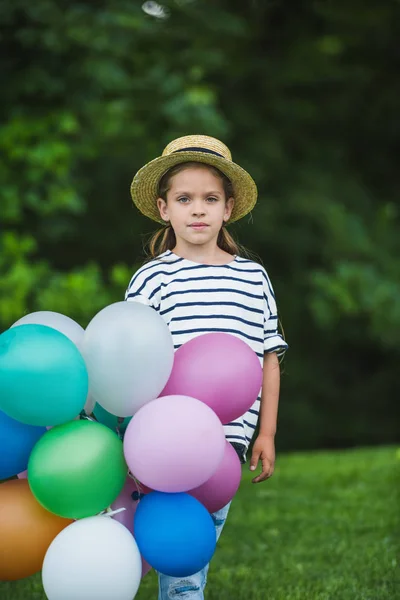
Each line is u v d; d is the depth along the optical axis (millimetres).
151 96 10359
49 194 9992
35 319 3064
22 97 10000
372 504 6105
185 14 11484
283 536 5363
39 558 2799
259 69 12930
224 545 5203
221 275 3312
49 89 9758
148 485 2750
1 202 9758
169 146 3508
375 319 11430
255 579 4469
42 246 12305
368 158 14094
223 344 2986
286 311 13320
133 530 2896
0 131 9719
